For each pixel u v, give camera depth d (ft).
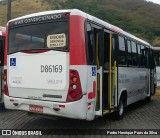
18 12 219.61
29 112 26.78
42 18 26.07
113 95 30.17
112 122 31.94
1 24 173.17
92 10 224.53
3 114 34.94
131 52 37.65
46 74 25.27
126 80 35.14
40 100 25.53
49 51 25.16
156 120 33.63
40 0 246.88
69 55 24.20
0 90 34.37
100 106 26.81
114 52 30.40
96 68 26.16
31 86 26.17
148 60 47.85
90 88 24.97
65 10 24.99
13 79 27.53
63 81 24.40
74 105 23.84
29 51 26.37
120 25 207.41
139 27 210.38
